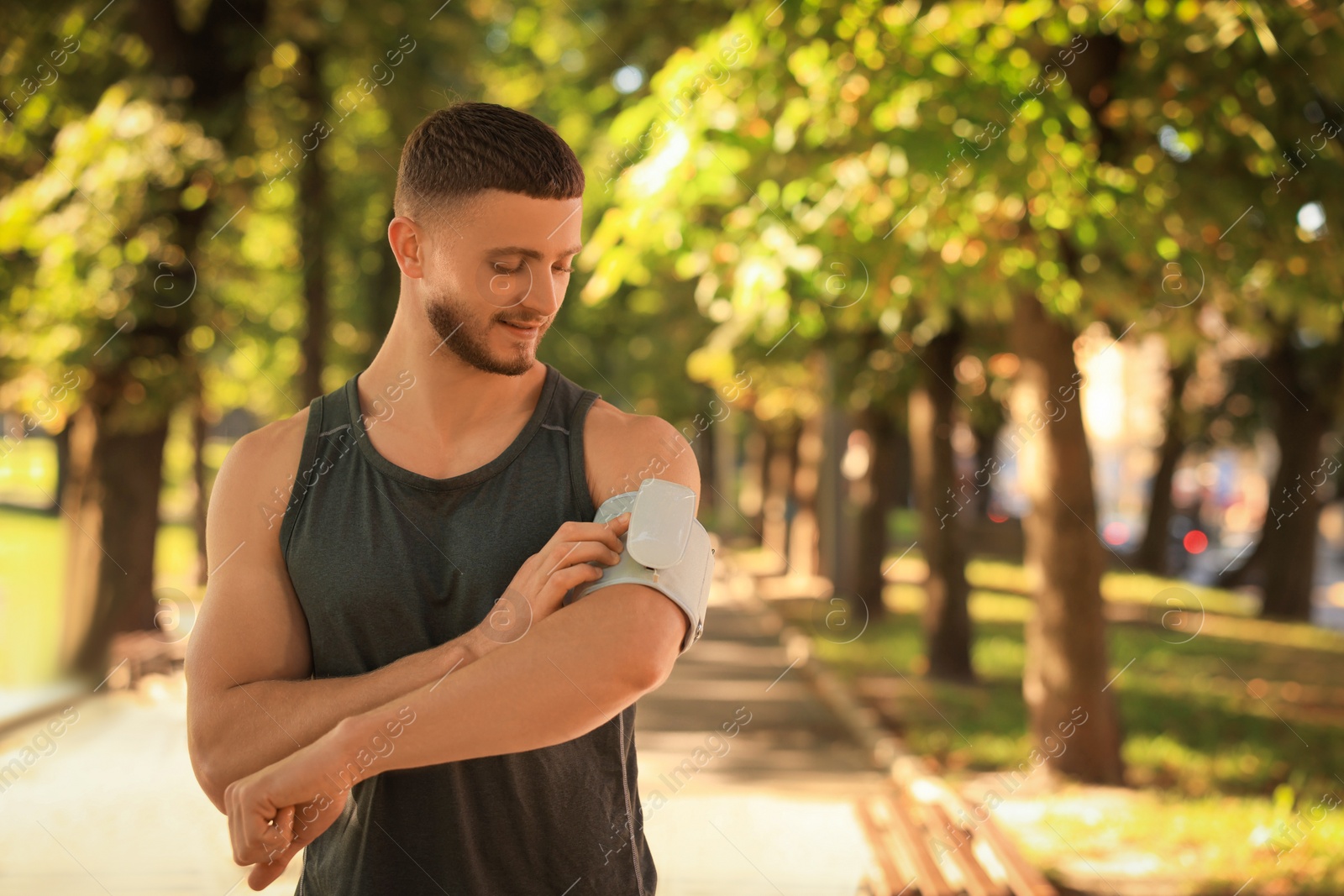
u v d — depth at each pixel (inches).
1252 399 695.7
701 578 42.8
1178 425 753.6
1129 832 225.3
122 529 302.2
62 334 277.7
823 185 201.3
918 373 393.1
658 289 475.5
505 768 44.8
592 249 217.9
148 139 281.0
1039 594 269.0
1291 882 192.7
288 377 603.5
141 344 291.9
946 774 276.2
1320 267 217.8
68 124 290.4
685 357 518.3
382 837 45.7
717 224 246.7
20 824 176.2
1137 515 1437.0
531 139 42.1
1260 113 211.3
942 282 201.8
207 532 46.5
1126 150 219.8
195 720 43.5
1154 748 310.8
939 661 406.6
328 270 425.7
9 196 294.5
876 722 327.0
